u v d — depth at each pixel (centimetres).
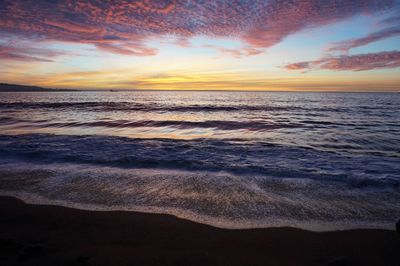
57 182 562
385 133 1284
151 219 398
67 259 282
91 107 2936
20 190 517
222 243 329
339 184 546
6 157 771
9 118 1891
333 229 366
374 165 700
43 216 404
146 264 278
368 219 395
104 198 480
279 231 361
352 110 2711
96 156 784
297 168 673
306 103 4069
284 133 1318
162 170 659
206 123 1653
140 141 1027
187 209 435
